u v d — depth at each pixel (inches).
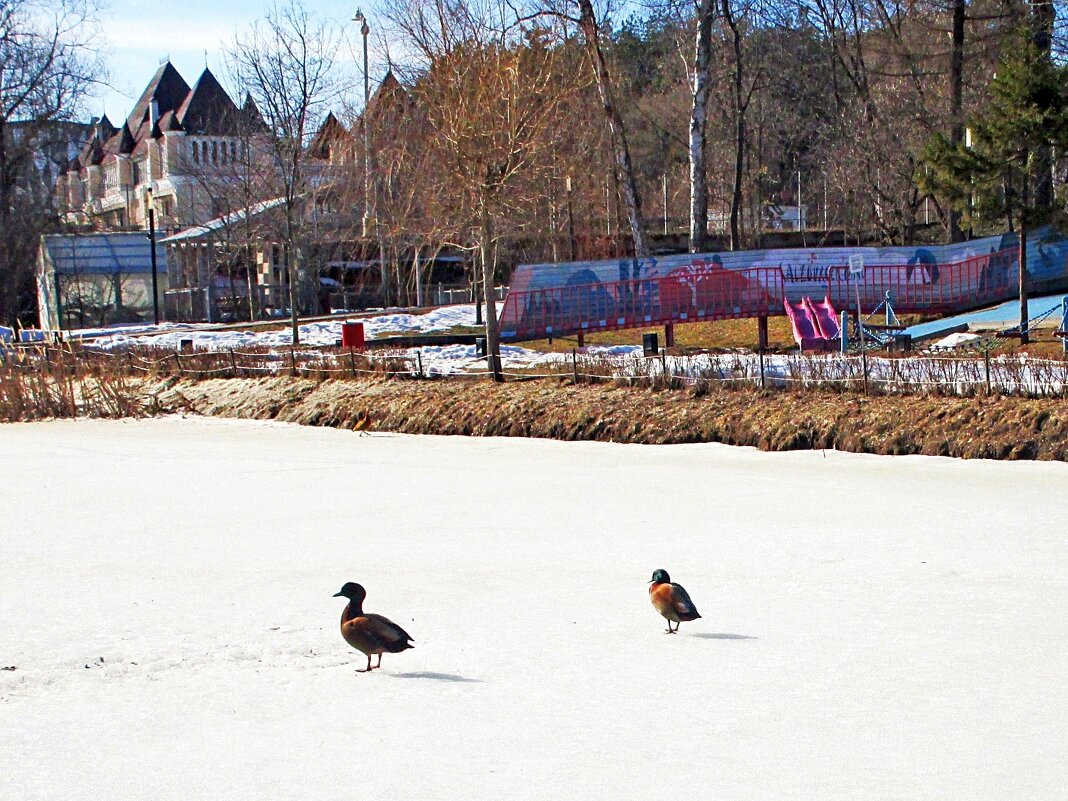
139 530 696.4
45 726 376.8
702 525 674.8
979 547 604.1
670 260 1499.8
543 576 565.0
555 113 1441.9
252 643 462.9
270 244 2358.5
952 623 472.4
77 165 4119.1
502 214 1403.8
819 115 2674.7
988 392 938.7
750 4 1990.7
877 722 366.9
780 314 1499.8
